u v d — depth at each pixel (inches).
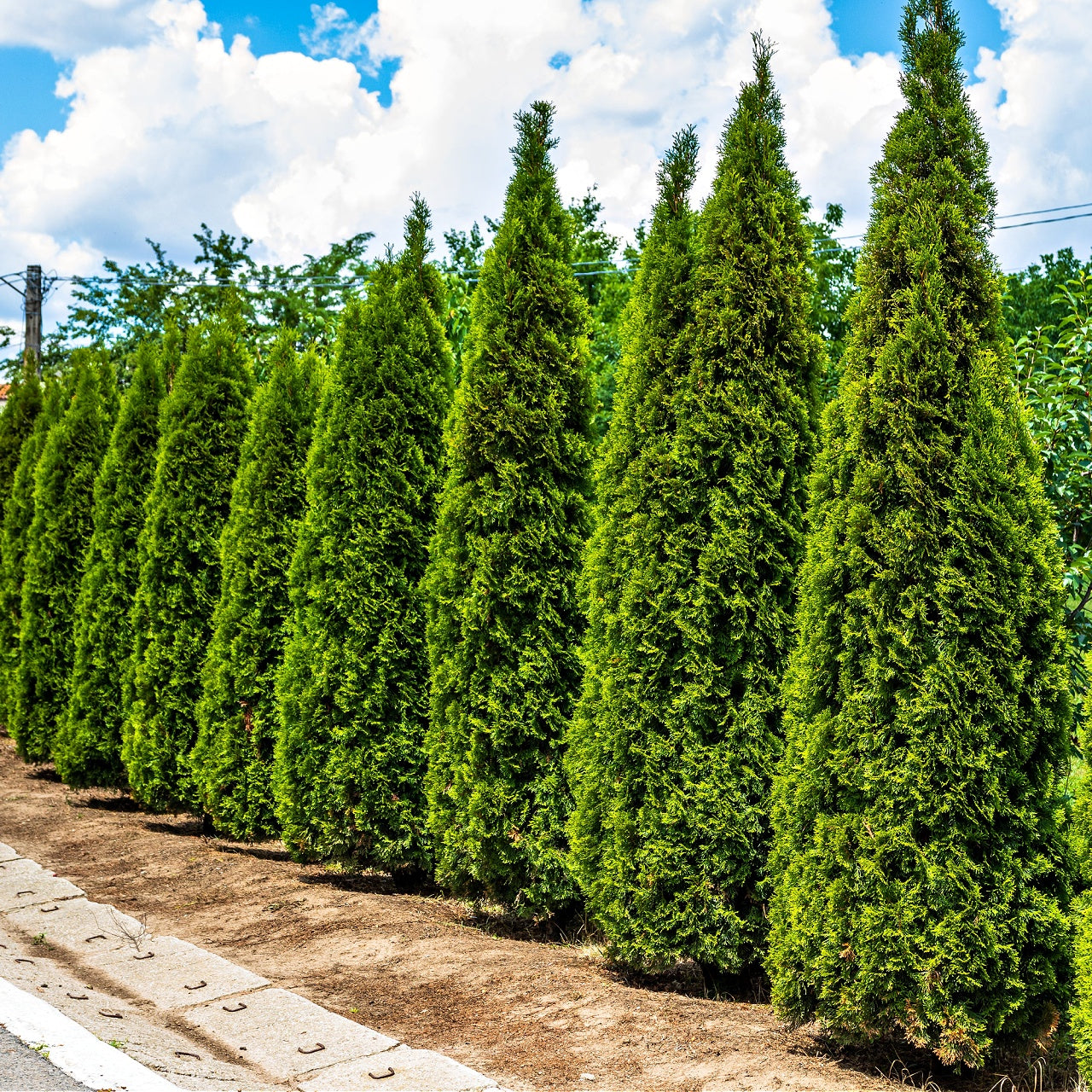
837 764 180.7
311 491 312.0
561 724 259.8
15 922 263.4
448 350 321.7
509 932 267.6
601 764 229.5
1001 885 168.9
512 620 263.3
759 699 215.2
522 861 261.1
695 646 218.1
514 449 265.7
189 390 386.3
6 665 507.8
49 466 475.2
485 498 262.5
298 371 356.8
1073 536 260.2
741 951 216.4
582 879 234.2
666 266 231.3
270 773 340.5
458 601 265.7
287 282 1106.7
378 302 314.7
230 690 345.1
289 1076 171.5
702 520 221.3
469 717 262.5
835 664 186.2
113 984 220.5
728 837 212.1
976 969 166.9
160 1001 209.6
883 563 180.4
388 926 258.4
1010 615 171.9
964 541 173.9
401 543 304.0
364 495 304.0
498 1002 207.5
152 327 1051.3
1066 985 169.3
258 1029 191.2
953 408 179.5
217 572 381.7
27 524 515.8
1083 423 261.9
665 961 218.1
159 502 384.5
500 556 261.7
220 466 382.9
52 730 466.3
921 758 171.9
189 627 376.8
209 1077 162.7
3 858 320.2
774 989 187.5
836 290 685.3
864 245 193.5
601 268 1091.9
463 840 266.4
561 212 278.8
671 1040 185.6
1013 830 171.8
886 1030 175.8
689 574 219.3
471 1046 186.4
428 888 314.8
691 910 214.1
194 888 299.4
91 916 264.1
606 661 230.7
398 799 301.9
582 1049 182.5
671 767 219.0
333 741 303.7
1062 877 171.8
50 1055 162.2
